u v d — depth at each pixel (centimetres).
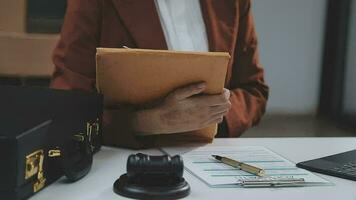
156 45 136
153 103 110
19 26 212
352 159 105
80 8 135
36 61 209
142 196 79
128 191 80
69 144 87
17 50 208
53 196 80
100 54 98
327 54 356
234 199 81
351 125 352
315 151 115
